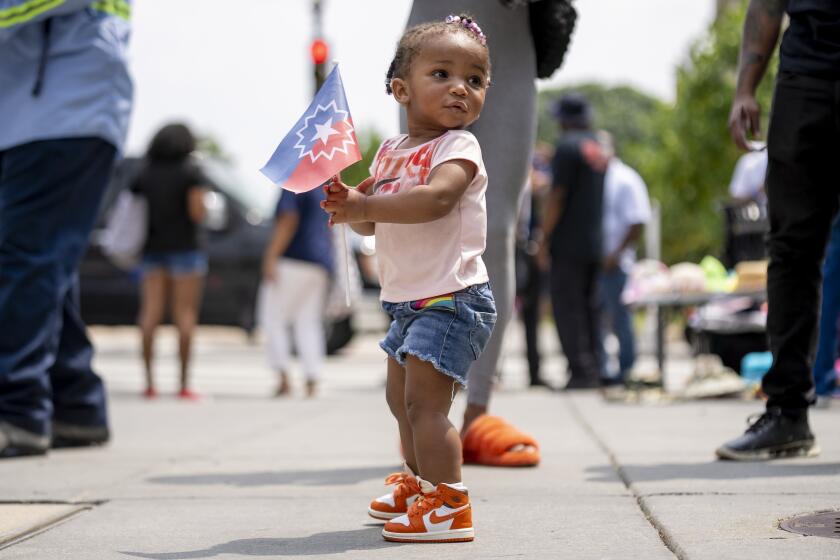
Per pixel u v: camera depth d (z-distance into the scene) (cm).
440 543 270
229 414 690
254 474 396
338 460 437
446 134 282
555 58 413
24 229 443
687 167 2103
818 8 383
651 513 296
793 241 392
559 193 891
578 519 297
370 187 292
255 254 1420
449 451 273
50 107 445
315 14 996
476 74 283
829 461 391
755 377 757
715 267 788
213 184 1439
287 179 271
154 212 852
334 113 273
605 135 942
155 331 871
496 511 310
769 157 397
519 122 397
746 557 241
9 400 445
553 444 474
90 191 459
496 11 394
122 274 1402
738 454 399
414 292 280
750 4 416
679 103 2131
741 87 416
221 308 1421
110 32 458
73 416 482
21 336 443
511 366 1319
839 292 593
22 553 268
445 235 279
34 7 432
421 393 277
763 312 769
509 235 396
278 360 878
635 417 610
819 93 384
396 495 300
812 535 262
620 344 925
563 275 896
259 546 271
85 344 489
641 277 802
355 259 1455
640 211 925
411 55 285
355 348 1582
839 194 395
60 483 376
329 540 277
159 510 323
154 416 676
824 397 622
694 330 804
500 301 396
